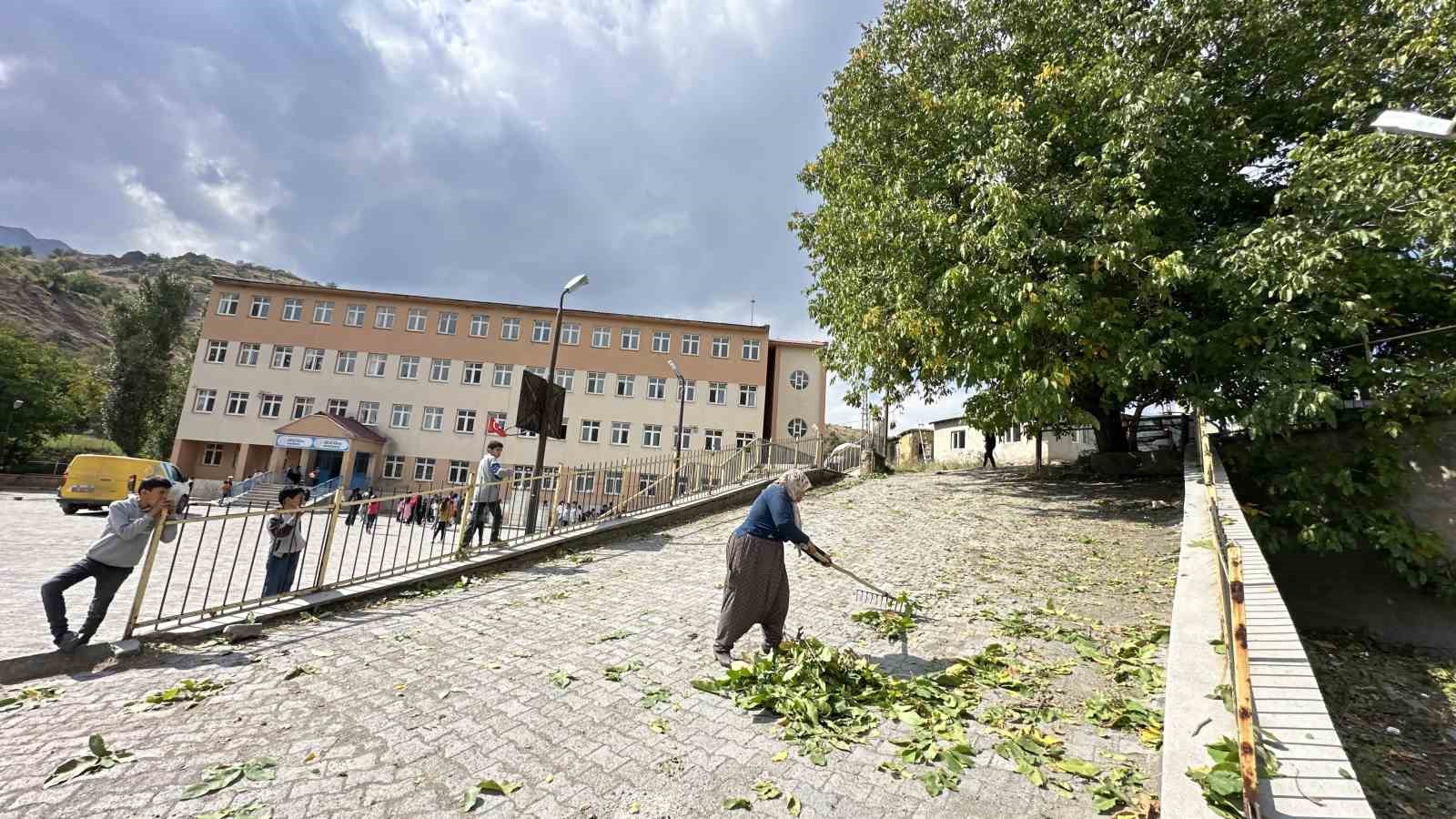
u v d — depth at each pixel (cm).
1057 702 375
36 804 259
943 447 3234
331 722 355
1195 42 942
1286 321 758
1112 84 895
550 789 286
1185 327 916
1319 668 553
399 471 3603
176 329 4562
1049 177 966
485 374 3744
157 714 357
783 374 4009
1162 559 720
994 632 514
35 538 1209
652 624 570
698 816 264
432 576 739
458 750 324
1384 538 623
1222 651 306
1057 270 897
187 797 269
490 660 469
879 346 1102
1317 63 873
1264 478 746
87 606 614
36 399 3988
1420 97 731
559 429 1247
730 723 358
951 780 286
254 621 541
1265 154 962
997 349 947
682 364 3828
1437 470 629
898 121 1191
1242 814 194
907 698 379
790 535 444
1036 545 849
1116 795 266
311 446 3222
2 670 402
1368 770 357
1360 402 718
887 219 1027
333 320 3738
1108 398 1142
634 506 1286
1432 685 507
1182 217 959
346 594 634
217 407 3606
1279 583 723
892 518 1162
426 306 3797
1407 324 822
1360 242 716
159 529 488
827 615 574
